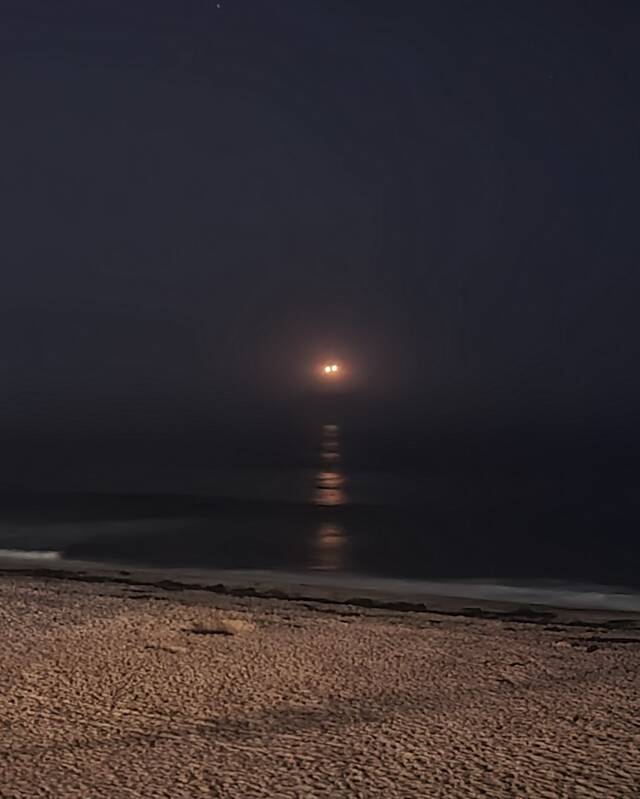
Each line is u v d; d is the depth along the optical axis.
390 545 16.94
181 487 27.48
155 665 6.59
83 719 5.37
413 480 30.50
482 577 13.64
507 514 22.33
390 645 7.35
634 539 18.23
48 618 8.14
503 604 10.79
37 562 14.51
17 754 4.76
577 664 6.83
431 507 23.48
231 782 4.38
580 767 4.60
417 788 4.32
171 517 20.64
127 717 5.41
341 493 26.45
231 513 21.36
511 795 4.23
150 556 15.28
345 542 17.22
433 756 4.76
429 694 5.97
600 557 15.85
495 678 6.39
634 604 11.52
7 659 6.71
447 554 16.02
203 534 17.98
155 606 8.78
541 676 6.47
